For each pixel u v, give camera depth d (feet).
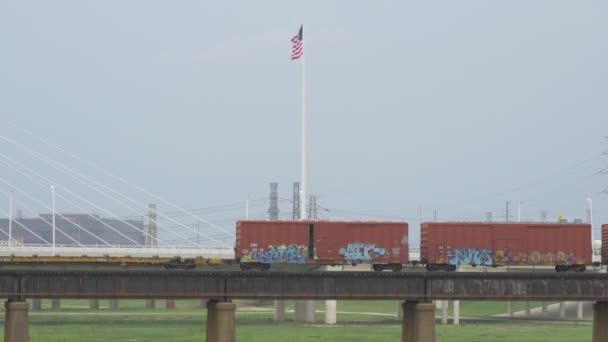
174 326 513.04
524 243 415.44
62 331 472.85
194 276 321.73
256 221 402.31
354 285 330.54
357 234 407.64
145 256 531.91
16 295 311.68
